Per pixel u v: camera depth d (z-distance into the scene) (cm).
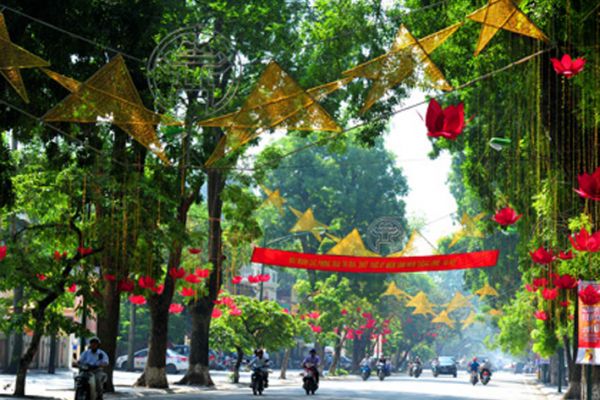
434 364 9950
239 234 4322
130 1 2609
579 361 2139
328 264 2989
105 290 3738
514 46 2209
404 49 1580
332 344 8781
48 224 3275
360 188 8806
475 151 3856
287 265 3045
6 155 2623
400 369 14600
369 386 5772
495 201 3747
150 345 4403
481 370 7412
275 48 3912
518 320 6034
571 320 3350
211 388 4688
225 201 4291
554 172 2375
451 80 3131
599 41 1816
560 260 2423
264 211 8638
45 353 6750
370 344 10150
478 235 4975
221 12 3788
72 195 3278
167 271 4350
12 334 6069
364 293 8631
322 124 1723
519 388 7044
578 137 2147
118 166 3130
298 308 7300
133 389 4162
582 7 1869
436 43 1592
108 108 1802
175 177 3697
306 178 8669
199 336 4875
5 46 1712
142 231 3278
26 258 3181
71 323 3222
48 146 2752
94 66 2584
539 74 2044
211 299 4862
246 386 5269
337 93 3591
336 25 3375
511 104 2691
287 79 1616
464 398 4275
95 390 2594
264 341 5600
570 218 2328
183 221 4172
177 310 4438
